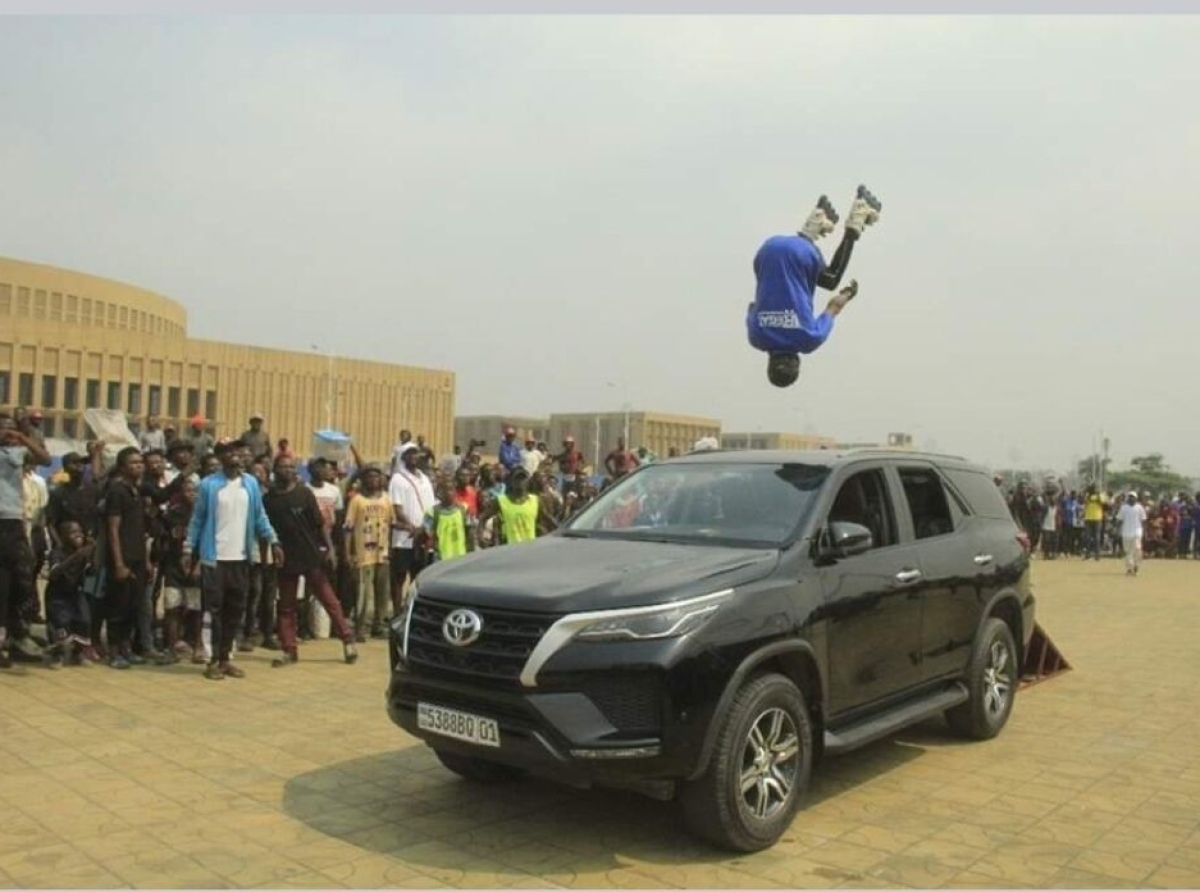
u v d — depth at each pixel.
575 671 4.69
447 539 11.44
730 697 4.88
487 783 6.06
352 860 4.88
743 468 6.48
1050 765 6.75
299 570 9.68
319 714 7.71
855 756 6.91
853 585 5.86
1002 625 7.54
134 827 5.26
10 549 9.02
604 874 4.76
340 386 83.06
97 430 16.03
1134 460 84.06
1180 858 5.11
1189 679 9.89
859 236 9.48
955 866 4.94
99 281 73.81
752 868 4.86
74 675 8.94
